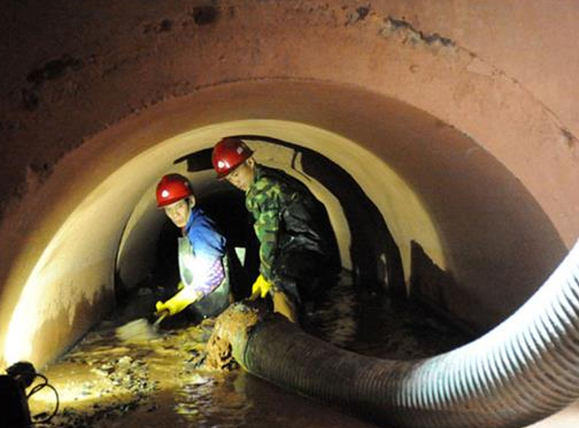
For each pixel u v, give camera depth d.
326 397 4.00
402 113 3.47
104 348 5.52
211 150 7.64
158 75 3.06
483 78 3.30
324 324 6.01
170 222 9.20
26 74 2.94
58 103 2.98
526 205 3.53
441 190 4.45
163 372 4.88
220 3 3.07
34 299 4.44
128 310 6.97
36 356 4.74
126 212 6.41
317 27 3.16
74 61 2.97
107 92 3.02
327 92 3.43
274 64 3.16
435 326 5.60
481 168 3.61
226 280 6.13
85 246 5.46
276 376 4.41
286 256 6.00
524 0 3.26
